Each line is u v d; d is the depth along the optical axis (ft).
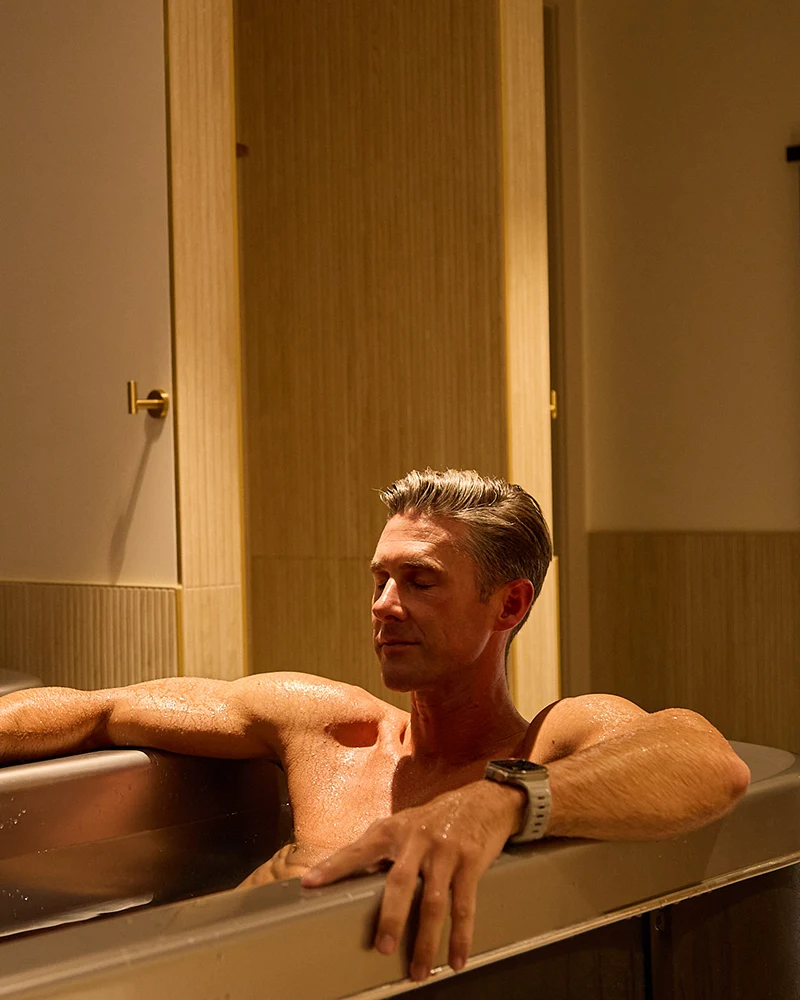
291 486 8.66
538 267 7.63
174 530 6.01
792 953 3.65
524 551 3.92
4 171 7.13
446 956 2.69
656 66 10.44
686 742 3.18
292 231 8.61
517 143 7.52
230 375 6.24
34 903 3.68
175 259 5.99
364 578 8.25
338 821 4.03
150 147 6.12
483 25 7.52
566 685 10.95
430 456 7.86
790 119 9.74
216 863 4.12
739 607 10.00
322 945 2.53
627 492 10.72
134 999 2.29
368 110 8.16
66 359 6.71
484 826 2.72
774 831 3.53
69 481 6.69
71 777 4.33
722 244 10.08
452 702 3.95
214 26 6.23
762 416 9.89
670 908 3.26
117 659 6.35
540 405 7.61
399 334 8.03
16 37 7.01
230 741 4.54
